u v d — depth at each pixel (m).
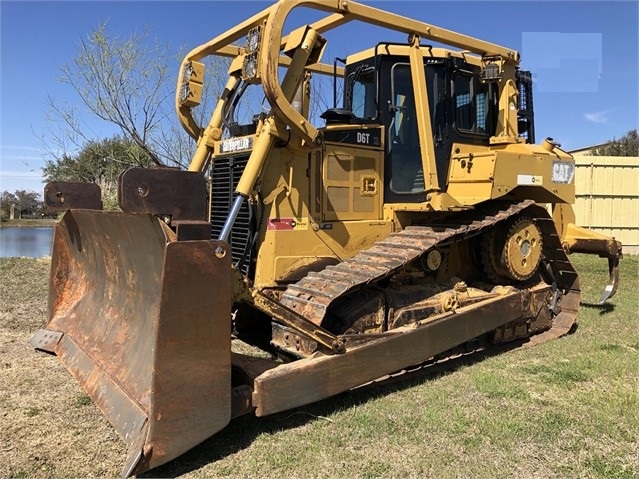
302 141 4.25
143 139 11.17
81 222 4.35
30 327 5.89
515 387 4.23
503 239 5.21
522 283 5.64
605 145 28.28
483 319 4.76
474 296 4.92
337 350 3.69
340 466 3.08
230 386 3.13
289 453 3.21
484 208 5.25
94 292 4.50
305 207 4.46
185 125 5.41
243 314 5.11
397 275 4.80
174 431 2.92
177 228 2.94
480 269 5.50
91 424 3.56
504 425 3.57
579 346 5.45
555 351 5.28
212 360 3.05
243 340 5.14
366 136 4.81
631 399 4.02
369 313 4.29
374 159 4.86
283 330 4.05
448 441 3.38
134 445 2.89
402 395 4.11
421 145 4.72
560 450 3.29
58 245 5.00
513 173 5.00
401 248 4.43
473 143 5.45
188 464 3.09
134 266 3.69
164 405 2.89
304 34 4.29
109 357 3.76
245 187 3.96
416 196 5.14
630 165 14.80
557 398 4.06
